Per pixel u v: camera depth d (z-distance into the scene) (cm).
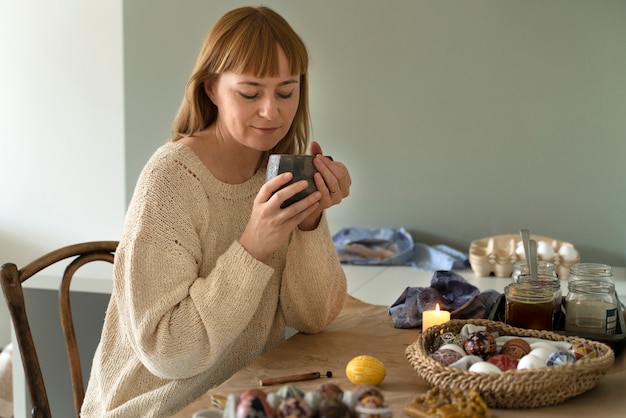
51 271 233
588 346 104
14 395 202
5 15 299
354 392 85
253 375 112
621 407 96
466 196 251
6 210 311
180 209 125
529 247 136
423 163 254
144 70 272
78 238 304
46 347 215
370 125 257
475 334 107
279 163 116
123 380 128
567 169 242
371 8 252
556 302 136
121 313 124
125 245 122
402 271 234
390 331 139
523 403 95
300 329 139
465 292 149
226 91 124
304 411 79
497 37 243
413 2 247
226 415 81
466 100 247
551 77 240
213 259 131
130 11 271
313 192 117
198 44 266
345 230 255
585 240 243
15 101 303
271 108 122
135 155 277
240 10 125
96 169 297
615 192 239
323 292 134
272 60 120
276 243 118
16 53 300
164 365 118
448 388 96
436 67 249
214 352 119
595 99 237
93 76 292
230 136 133
